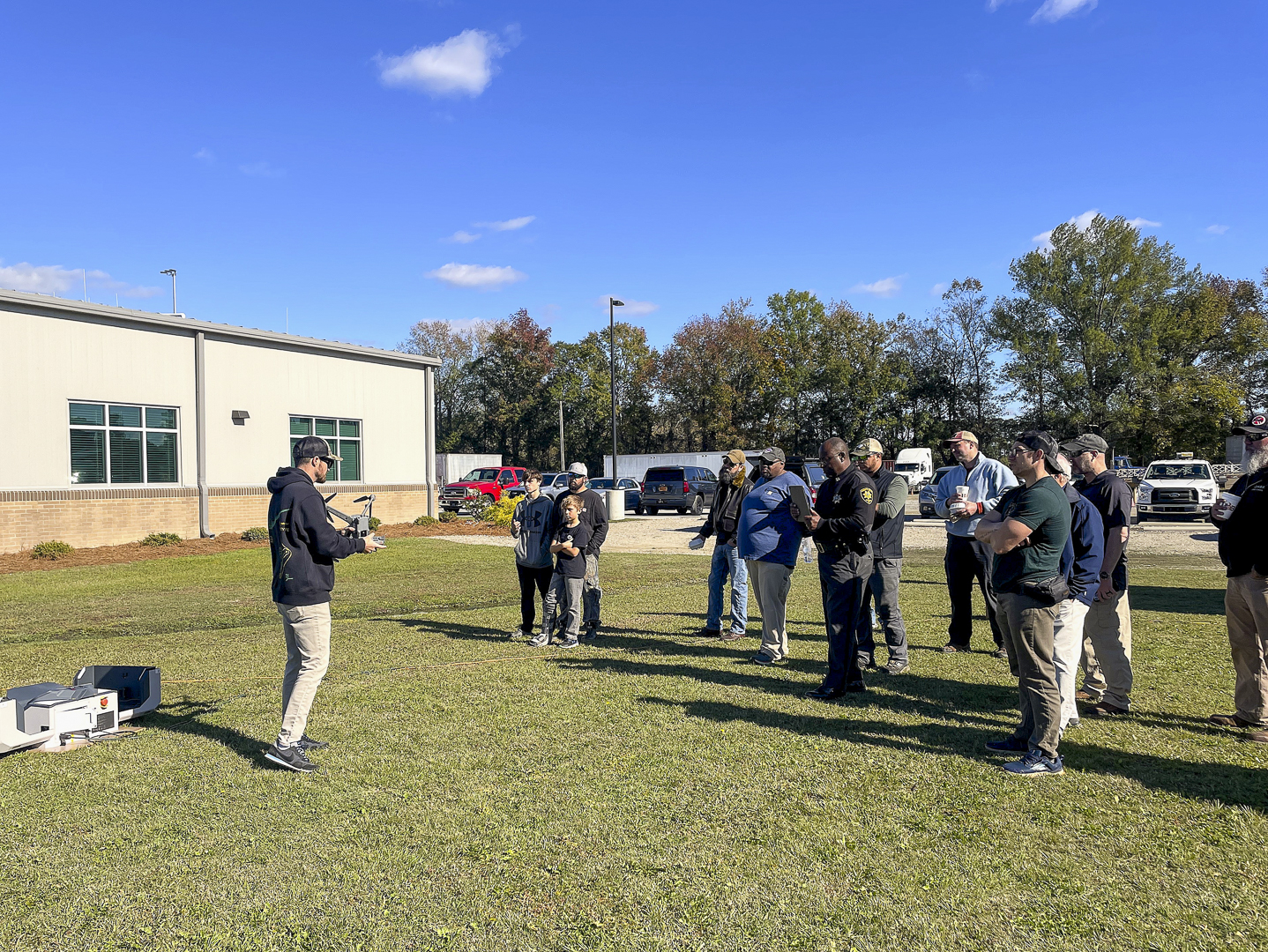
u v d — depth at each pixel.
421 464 23.86
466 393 77.12
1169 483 21.84
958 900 3.00
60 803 3.99
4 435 15.10
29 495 15.37
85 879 3.24
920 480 40.31
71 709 4.82
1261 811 3.71
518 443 70.81
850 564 5.57
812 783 4.13
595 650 7.30
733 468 7.80
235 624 9.12
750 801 3.91
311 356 20.70
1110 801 3.85
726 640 7.71
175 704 5.73
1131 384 45.72
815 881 3.14
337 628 8.53
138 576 13.13
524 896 3.07
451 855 3.41
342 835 3.61
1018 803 3.84
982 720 5.14
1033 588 4.19
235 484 18.95
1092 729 4.90
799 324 59.47
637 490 31.81
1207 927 2.79
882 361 58.22
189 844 3.54
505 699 5.70
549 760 4.50
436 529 21.30
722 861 3.32
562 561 7.46
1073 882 3.11
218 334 18.52
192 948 2.76
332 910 2.99
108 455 16.69
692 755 4.54
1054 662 4.45
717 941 2.76
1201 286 46.84
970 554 6.94
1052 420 47.19
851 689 5.81
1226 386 43.59
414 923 2.90
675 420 65.00
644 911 2.95
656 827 3.64
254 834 3.63
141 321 16.98
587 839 3.53
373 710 5.49
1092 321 46.84
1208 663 6.43
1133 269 45.81
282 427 20.03
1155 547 16.55
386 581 12.37
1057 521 4.18
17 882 3.22
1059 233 47.44
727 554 7.84
